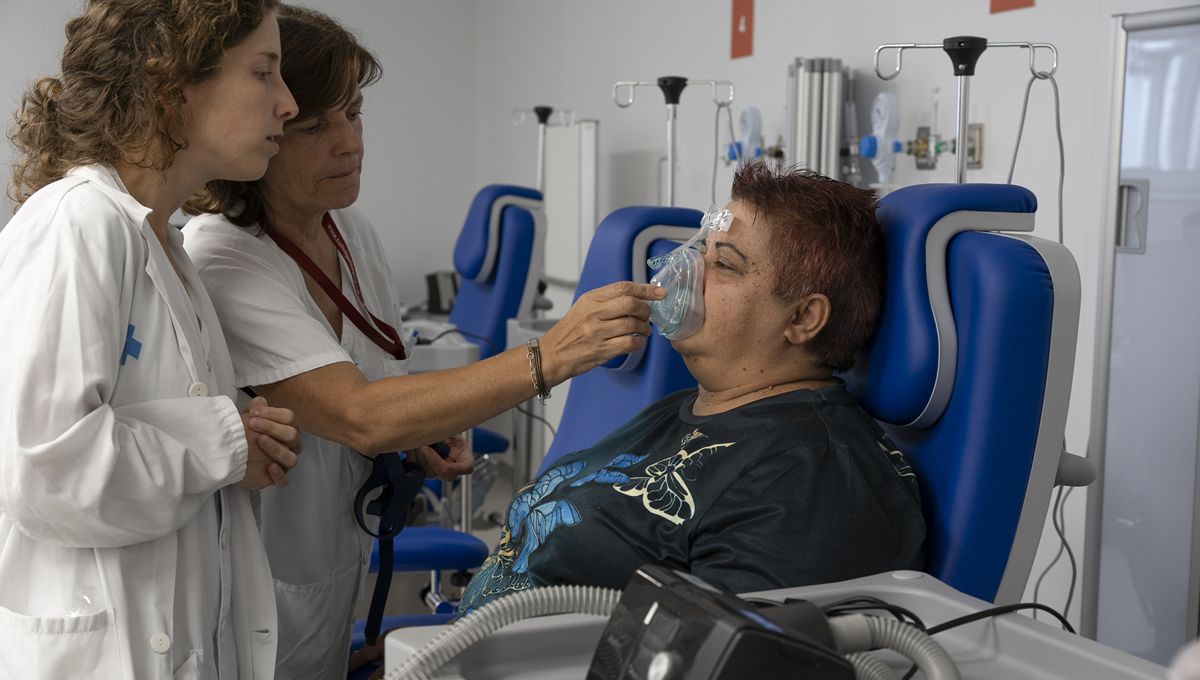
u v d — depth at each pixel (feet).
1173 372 7.39
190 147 4.25
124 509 3.87
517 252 13.23
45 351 3.70
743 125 12.56
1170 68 7.22
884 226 4.67
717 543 4.07
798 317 4.59
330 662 5.77
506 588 4.81
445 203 21.02
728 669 2.19
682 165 14.66
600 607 2.80
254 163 4.34
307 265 5.41
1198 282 7.18
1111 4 8.58
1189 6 7.03
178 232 4.52
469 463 6.14
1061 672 2.88
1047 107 9.23
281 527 5.34
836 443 4.22
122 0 4.04
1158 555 7.60
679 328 4.67
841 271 4.51
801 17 12.13
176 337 4.20
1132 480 7.73
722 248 4.61
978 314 4.20
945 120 10.22
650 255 6.13
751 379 4.70
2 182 12.26
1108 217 7.68
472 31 20.81
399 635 2.88
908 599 3.32
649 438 4.86
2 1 17.19
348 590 5.77
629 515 4.40
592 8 16.84
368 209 20.36
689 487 4.31
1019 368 4.15
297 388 4.93
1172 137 7.25
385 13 20.04
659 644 2.32
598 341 4.61
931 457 4.46
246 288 5.00
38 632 3.92
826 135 10.93
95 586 4.00
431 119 20.68
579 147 16.25
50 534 3.80
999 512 4.22
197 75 4.09
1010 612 3.08
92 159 4.17
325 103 4.99
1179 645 7.48
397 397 4.76
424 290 21.03
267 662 4.66
